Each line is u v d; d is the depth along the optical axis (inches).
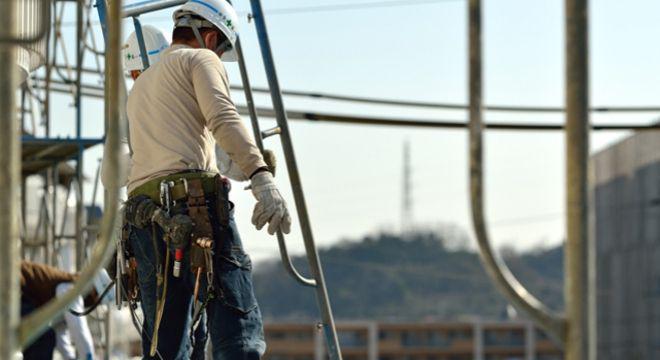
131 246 379.6
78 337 680.4
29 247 1003.3
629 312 2802.7
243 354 360.5
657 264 2650.1
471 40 219.3
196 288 358.6
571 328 211.9
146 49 504.7
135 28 469.4
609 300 2928.2
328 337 424.5
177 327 377.7
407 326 7696.9
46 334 679.1
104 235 212.5
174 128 372.5
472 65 219.1
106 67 348.5
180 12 397.4
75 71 885.8
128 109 384.8
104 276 652.1
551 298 7800.2
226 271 364.8
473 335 7736.2
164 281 364.8
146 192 370.9
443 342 7746.1
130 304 385.7
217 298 362.9
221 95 367.9
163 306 367.6
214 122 362.9
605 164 2984.7
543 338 7711.6
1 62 194.7
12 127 194.5
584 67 213.6
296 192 422.9
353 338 7696.9
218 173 375.2
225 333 362.3
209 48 396.2
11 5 195.9
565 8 215.2
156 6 454.3
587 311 211.5
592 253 213.2
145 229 371.2
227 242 366.9
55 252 965.8
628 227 2842.0
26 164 941.8
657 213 2682.1
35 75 916.6
